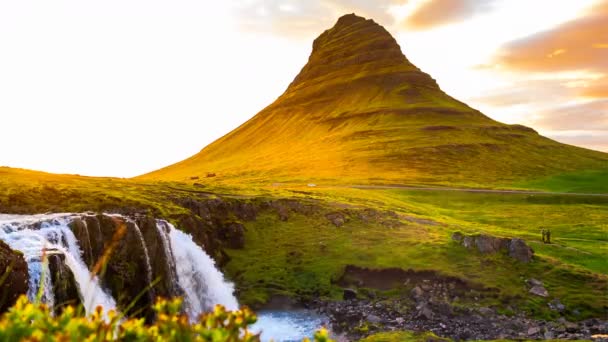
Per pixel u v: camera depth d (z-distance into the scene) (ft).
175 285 169.07
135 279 148.97
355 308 166.91
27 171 269.64
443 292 171.83
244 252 217.97
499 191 444.55
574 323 148.87
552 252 213.66
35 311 14.99
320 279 190.19
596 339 130.21
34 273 102.99
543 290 166.71
